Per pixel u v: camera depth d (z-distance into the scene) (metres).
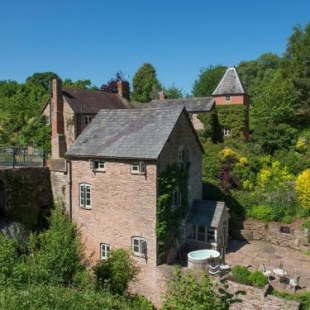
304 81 47.19
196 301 9.80
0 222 24.53
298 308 17.39
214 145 44.94
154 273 22.41
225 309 10.02
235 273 20.66
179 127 24.92
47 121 49.81
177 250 24.75
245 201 30.86
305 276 22.09
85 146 25.80
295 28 59.78
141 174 22.59
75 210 26.31
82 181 25.67
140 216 22.94
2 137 51.41
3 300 10.51
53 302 10.98
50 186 28.12
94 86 87.88
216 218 25.44
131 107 53.19
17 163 27.80
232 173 35.47
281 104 47.19
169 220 23.39
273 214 29.23
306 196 28.31
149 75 96.25
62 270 15.95
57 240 17.17
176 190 24.50
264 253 26.17
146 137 23.69
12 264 14.07
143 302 21.42
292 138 41.62
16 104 65.56
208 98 51.91
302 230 26.70
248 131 50.44
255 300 18.42
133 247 23.44
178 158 25.02
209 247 25.09
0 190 25.06
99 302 12.10
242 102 48.84
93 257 25.36
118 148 23.92
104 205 24.61
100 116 28.20
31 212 26.78
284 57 61.66
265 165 37.16
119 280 19.38
